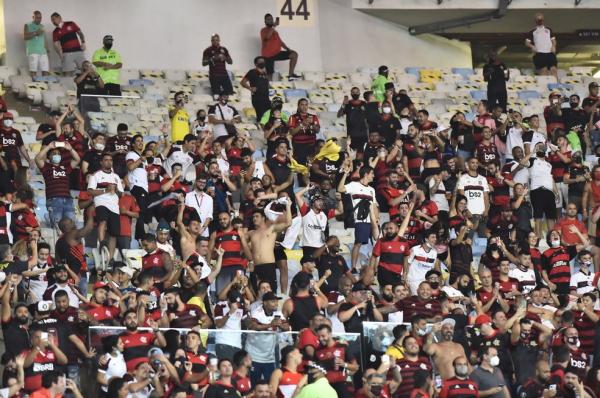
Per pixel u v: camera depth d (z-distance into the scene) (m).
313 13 102.62
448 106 95.25
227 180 72.75
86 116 83.31
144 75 94.94
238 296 60.94
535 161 78.69
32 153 81.19
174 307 59.34
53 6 96.12
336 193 73.44
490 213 77.00
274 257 67.38
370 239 73.81
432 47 105.94
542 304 65.81
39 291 61.81
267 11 101.62
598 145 84.38
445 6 102.31
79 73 91.25
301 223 69.12
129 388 54.62
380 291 68.12
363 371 58.69
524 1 102.88
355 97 84.44
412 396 57.44
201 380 55.72
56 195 70.06
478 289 67.75
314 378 55.44
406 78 99.69
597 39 108.00
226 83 91.56
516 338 61.88
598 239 77.00
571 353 62.03
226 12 100.62
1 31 94.94
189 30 99.62
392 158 77.12
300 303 60.69
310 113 83.25
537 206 78.19
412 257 68.38
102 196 68.38
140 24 98.50
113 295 59.34
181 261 64.88
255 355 57.44
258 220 67.31
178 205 69.19
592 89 89.50
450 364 59.19
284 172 75.12
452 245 70.88
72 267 64.88
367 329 59.41
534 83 99.62
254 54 100.75
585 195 78.25
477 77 101.31
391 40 104.56
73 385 53.50
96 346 55.75
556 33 107.75
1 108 75.69
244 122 88.94
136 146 73.25
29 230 67.12
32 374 54.88
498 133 84.88
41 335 55.06
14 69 91.75
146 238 64.19
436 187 76.12
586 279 69.94
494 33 107.25
